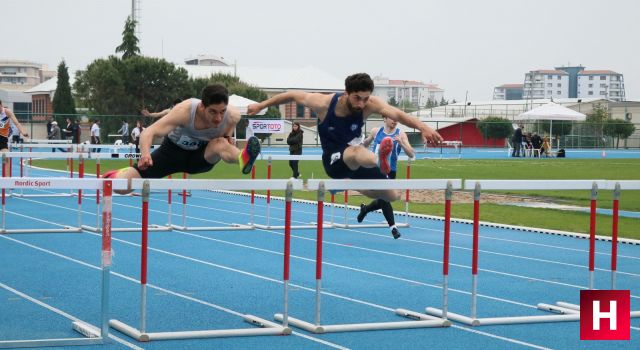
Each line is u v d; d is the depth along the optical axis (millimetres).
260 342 6066
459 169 30141
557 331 6578
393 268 9586
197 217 14820
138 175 6438
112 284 8188
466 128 60344
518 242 12109
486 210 16781
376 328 6535
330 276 8977
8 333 6152
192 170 6727
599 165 34219
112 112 52062
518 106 76375
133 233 12320
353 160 6602
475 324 6730
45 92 69375
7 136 16250
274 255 10414
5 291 7754
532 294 8180
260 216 15086
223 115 6273
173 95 53469
